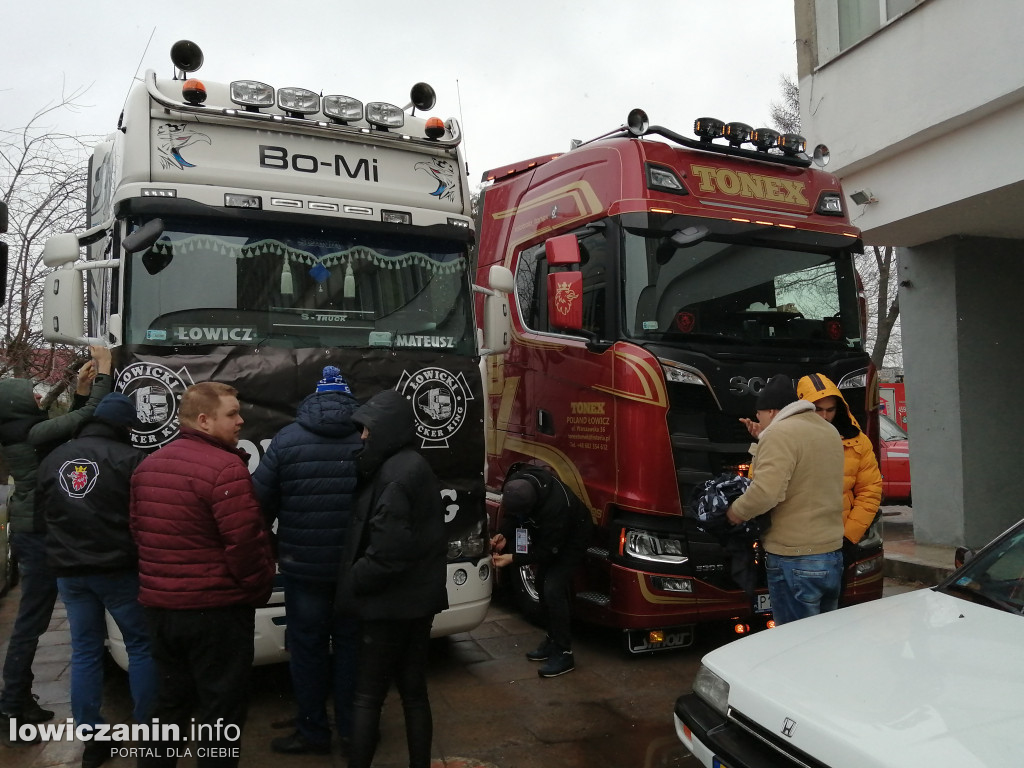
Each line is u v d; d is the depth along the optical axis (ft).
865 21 26.32
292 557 13.05
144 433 14.42
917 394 28.37
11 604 24.73
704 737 10.03
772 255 20.10
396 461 11.65
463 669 17.92
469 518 17.08
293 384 15.44
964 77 22.54
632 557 17.80
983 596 11.64
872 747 8.01
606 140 20.74
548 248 19.27
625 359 18.15
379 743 14.10
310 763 13.41
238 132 16.55
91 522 12.19
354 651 13.44
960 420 26.73
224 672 11.05
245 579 10.90
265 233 16.28
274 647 15.23
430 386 16.72
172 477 10.89
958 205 23.86
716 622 21.01
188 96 15.93
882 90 25.44
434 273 17.75
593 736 14.37
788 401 14.07
